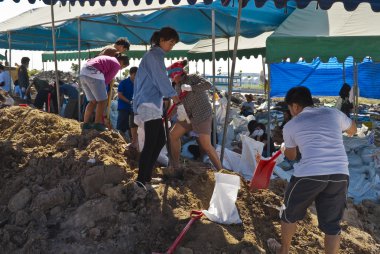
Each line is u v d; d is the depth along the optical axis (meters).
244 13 8.68
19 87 12.95
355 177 7.39
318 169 3.96
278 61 7.26
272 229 4.71
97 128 6.32
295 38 7.18
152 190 4.76
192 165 6.20
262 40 12.88
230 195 4.58
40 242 4.14
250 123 8.85
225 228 4.41
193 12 8.66
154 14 8.28
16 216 4.50
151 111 4.73
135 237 4.25
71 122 6.69
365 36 7.04
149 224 4.38
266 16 9.09
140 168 4.78
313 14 8.06
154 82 4.72
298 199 4.05
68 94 9.55
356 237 5.22
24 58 12.84
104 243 4.15
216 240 4.22
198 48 14.55
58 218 4.51
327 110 4.22
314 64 17.19
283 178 6.84
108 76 6.38
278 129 10.34
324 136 4.05
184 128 5.80
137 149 5.71
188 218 4.45
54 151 5.57
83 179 4.86
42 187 4.94
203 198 5.00
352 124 4.32
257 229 4.64
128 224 4.33
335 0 5.21
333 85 17.86
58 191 4.70
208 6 7.71
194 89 5.65
